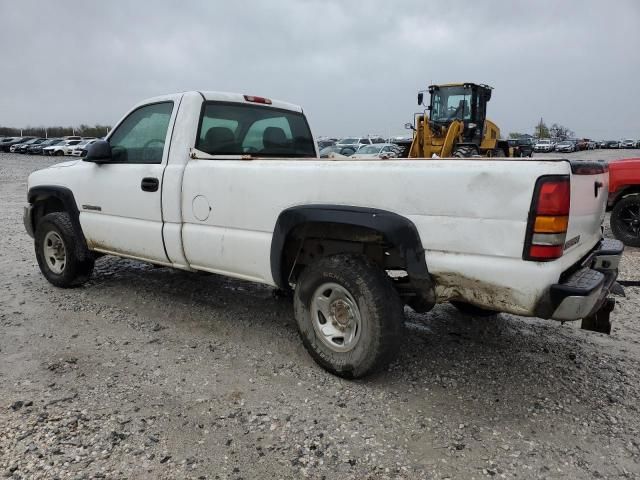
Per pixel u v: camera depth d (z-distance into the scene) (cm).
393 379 359
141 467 264
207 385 348
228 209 399
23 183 2097
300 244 379
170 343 418
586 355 404
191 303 514
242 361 385
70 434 289
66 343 416
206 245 416
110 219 491
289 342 421
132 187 465
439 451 281
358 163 336
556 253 279
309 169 353
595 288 288
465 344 421
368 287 331
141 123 478
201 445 283
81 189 516
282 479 258
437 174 304
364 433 296
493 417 314
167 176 436
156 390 340
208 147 447
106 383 349
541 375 369
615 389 350
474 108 1841
